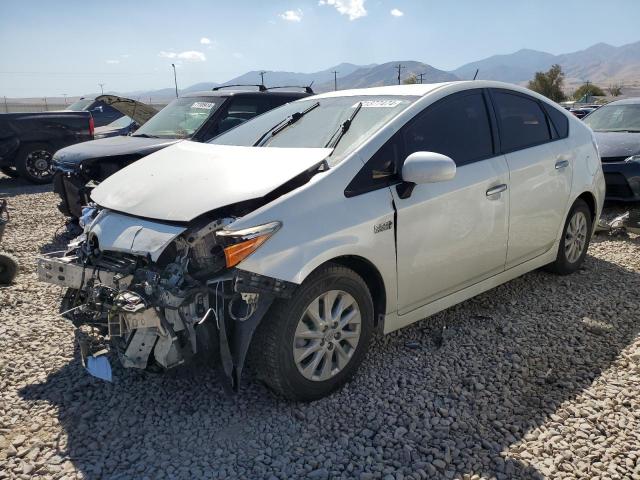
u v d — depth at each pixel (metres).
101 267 3.16
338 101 4.17
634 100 9.09
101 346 3.13
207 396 3.26
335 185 3.12
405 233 3.36
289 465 2.65
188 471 2.62
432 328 4.12
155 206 3.09
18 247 6.67
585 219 5.11
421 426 2.93
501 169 3.99
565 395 3.19
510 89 4.39
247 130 4.37
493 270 4.13
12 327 4.24
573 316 4.28
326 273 3.03
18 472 2.62
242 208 3.02
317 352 3.10
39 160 11.61
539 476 2.54
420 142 3.58
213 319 2.90
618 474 2.54
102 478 2.58
